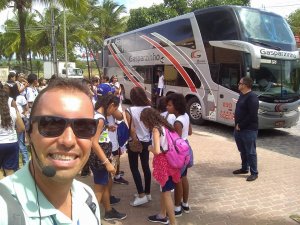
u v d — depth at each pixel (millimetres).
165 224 4504
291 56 10422
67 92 1349
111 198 5168
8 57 42469
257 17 10594
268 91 10133
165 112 5152
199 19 11969
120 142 4918
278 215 4926
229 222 4664
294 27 35344
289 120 10570
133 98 4891
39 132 1288
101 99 4312
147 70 15859
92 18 38312
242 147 6570
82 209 1437
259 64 9562
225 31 10758
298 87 10680
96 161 4074
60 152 1306
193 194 5684
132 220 4598
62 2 15984
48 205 1291
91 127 1365
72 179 1354
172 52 13617
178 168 4078
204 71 11812
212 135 10906
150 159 7512
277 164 7555
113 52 19922
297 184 6203
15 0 15562
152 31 15203
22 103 6664
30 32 36938
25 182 1285
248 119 6203
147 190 5215
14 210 1201
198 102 12461
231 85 10609
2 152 4754
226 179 6457
